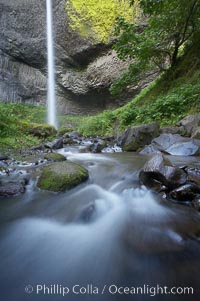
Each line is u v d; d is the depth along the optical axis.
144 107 8.76
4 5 19.84
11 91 21.19
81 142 8.35
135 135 6.06
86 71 20.62
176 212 2.53
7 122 7.66
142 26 16.28
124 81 9.86
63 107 22.95
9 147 6.05
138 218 2.55
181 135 5.24
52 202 2.99
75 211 2.74
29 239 2.30
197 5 7.27
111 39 18.50
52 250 2.14
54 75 22.09
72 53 20.25
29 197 3.13
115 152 5.98
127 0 17.23
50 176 3.37
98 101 22.38
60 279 1.80
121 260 1.96
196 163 3.43
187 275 1.73
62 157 4.86
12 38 20.31
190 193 2.60
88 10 18.33
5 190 3.16
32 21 20.27
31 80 21.95
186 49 9.48
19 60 21.44
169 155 4.38
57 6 19.38
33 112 19.89
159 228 2.33
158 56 9.58
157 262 1.88
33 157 5.00
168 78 9.30
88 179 3.64
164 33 8.35
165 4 7.33
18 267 1.93
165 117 6.66
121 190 3.17
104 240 2.25
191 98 6.31
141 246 2.09
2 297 1.65
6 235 2.35
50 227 2.49
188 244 2.05
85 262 1.97
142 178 3.16
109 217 2.62
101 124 11.10
